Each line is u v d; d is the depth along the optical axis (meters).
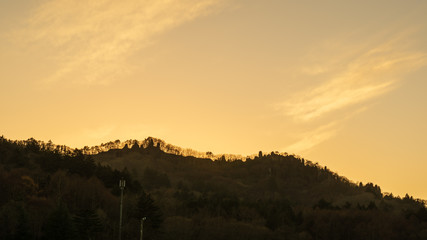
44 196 180.25
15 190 175.25
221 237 186.00
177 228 185.75
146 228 163.75
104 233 155.75
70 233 127.56
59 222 127.44
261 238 193.88
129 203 188.00
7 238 125.81
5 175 188.75
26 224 125.38
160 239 166.62
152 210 160.50
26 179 187.50
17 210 142.62
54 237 126.19
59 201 157.75
